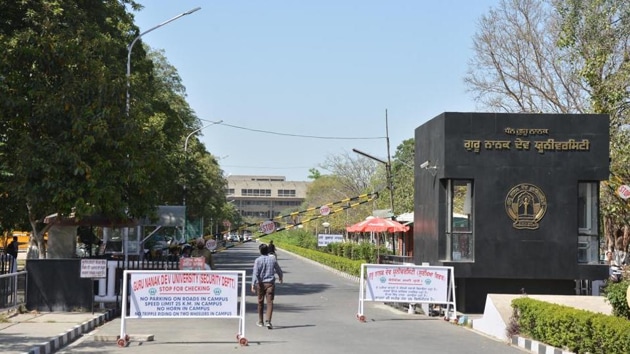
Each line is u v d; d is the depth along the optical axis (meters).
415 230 26.50
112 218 24.20
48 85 21.98
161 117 34.00
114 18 31.27
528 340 14.92
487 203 22.59
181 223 33.41
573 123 22.78
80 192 21.12
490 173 22.61
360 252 44.06
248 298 26.45
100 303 20.62
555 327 14.08
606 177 22.70
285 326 18.02
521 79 41.12
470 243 22.92
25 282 19.78
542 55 40.75
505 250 22.52
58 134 21.77
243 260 62.47
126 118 22.34
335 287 33.47
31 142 21.03
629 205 28.06
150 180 24.66
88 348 14.36
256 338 15.77
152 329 17.31
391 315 21.17
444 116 22.67
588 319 13.00
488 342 15.75
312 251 65.62
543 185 22.69
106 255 30.52
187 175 46.72
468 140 22.61
